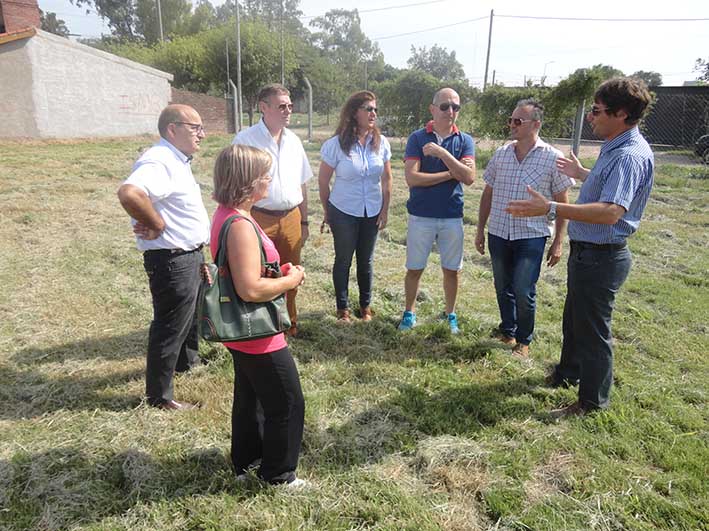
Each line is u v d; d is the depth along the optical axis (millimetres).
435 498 2594
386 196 4727
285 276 2375
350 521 2430
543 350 4309
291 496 2533
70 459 2770
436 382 3734
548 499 2576
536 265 4012
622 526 2414
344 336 4469
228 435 3053
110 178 11805
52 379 3637
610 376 3279
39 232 7223
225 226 2213
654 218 9094
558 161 3637
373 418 3283
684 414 3340
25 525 2355
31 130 19750
